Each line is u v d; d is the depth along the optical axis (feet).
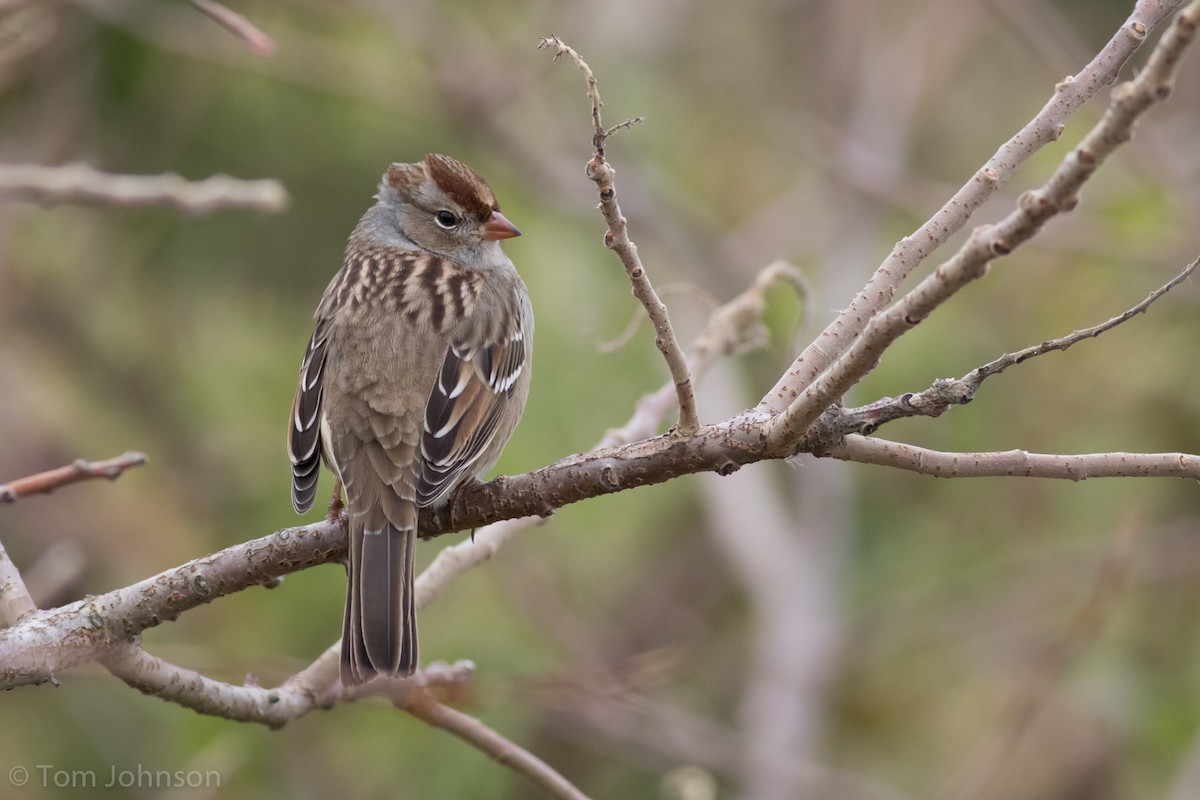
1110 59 17.81
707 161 51.72
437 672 23.00
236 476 38.86
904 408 17.26
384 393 22.79
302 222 41.55
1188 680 37.42
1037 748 39.52
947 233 18.43
